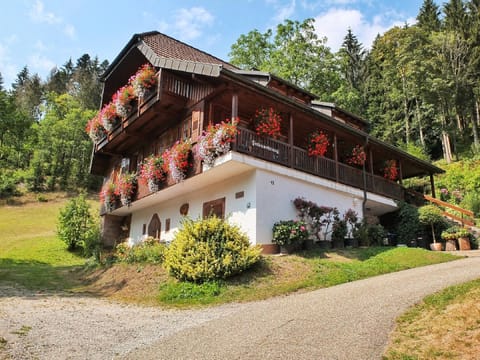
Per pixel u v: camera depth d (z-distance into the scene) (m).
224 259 9.02
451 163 32.38
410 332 4.87
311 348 4.50
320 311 6.14
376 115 42.19
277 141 12.73
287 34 31.22
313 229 13.18
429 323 5.06
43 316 6.84
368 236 14.41
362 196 15.84
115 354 4.65
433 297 6.20
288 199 12.82
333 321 5.52
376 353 4.29
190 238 9.47
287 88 18.14
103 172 22.45
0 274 14.35
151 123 15.38
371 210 17.97
